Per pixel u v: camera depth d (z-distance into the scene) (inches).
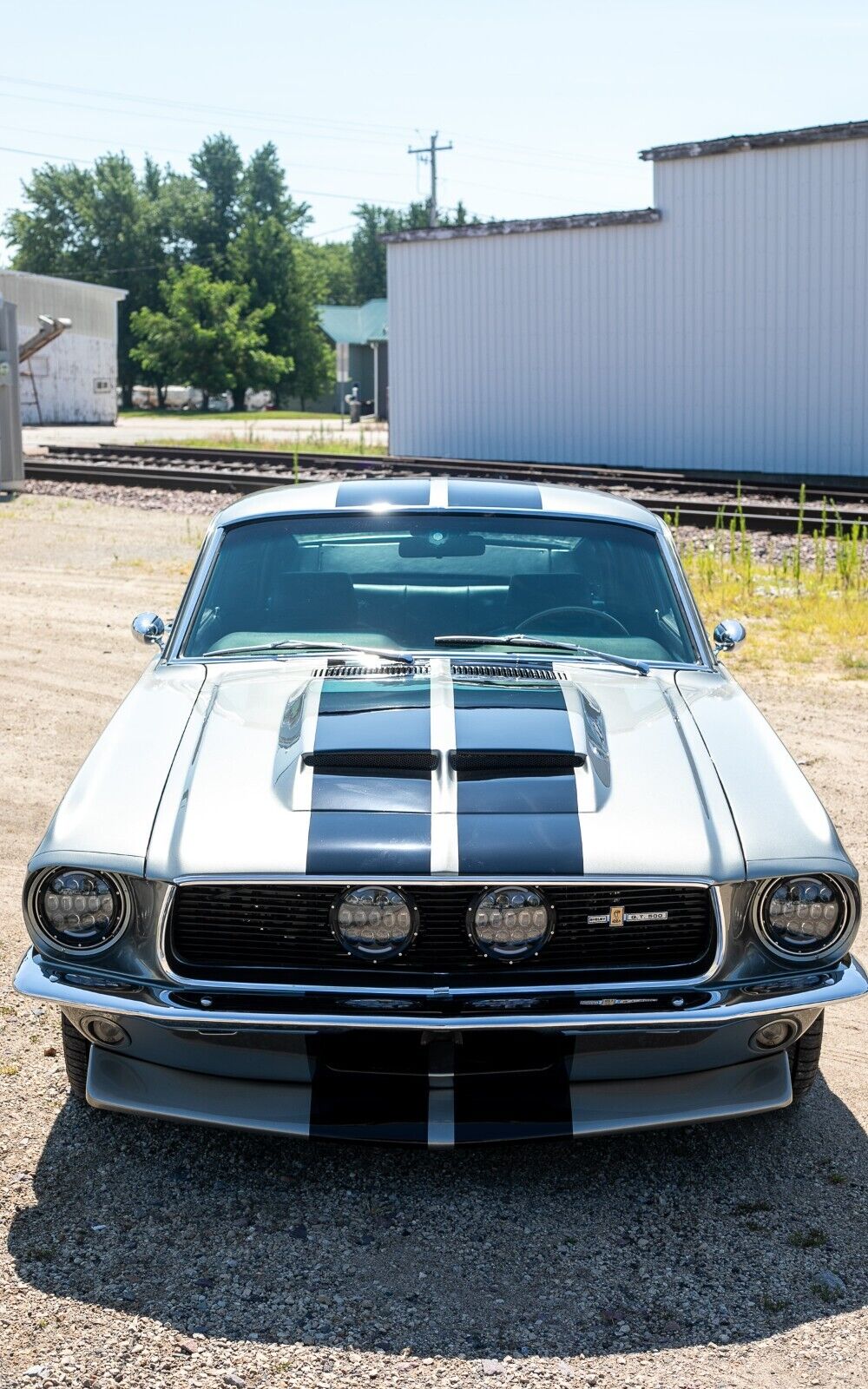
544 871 109.1
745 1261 108.4
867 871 187.6
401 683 137.0
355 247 4207.7
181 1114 115.0
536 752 121.8
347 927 109.2
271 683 139.6
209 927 111.1
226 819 114.7
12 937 169.9
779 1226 113.3
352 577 156.6
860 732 266.2
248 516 164.1
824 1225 113.4
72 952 113.0
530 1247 110.2
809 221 752.3
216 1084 115.3
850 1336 99.3
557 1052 111.0
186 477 720.3
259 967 110.9
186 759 124.2
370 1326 100.0
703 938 111.7
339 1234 111.7
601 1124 112.8
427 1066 110.8
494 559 158.9
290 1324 100.1
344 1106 113.0
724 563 460.8
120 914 112.1
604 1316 101.7
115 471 746.2
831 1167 122.3
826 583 421.7
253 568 158.2
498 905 109.0
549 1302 103.2
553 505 166.6
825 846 114.7
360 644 148.9
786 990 111.1
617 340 840.3
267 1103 114.2
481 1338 99.0
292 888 109.7
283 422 2018.9
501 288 882.1
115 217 3171.8
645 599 157.0
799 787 123.6
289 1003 108.8
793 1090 127.9
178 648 151.6
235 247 2982.3
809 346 765.3
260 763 122.6
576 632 152.4
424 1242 110.7
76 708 282.2
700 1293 104.4
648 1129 114.0
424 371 928.3
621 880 109.4
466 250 892.0
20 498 679.1
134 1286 104.1
